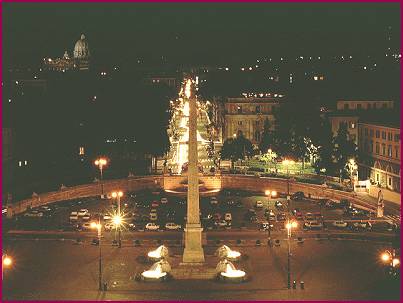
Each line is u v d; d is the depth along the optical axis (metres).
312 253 191.12
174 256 187.12
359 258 185.25
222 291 158.62
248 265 180.12
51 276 171.38
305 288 160.12
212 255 187.88
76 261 185.00
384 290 157.00
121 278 169.50
